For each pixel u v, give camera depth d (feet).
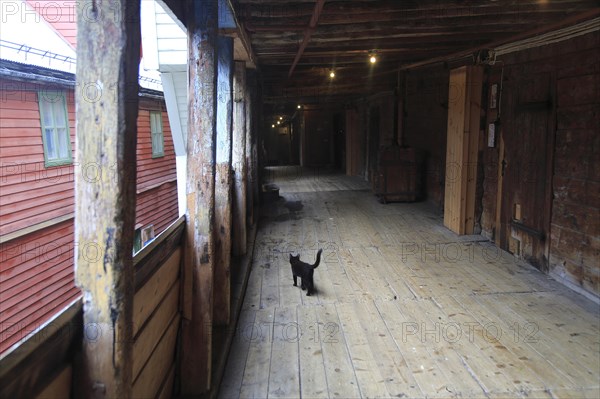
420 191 25.64
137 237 24.16
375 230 19.04
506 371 8.14
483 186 17.56
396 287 12.57
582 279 11.71
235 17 9.54
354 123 39.93
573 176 11.89
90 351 3.72
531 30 12.55
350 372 8.22
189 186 7.26
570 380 7.82
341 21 11.86
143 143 25.48
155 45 16.75
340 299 11.78
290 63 20.43
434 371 8.19
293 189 31.45
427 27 12.82
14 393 2.87
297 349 9.14
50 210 15.57
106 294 3.67
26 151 14.32
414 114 24.89
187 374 7.20
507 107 15.25
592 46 10.94
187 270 7.25
